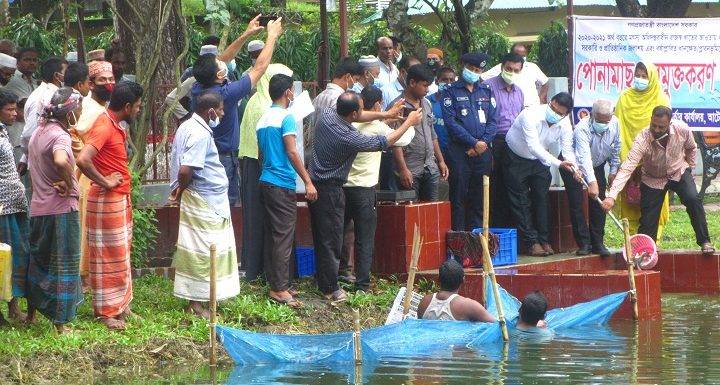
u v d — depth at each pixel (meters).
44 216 11.07
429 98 16.05
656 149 16.12
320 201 13.44
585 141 16.06
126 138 12.99
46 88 12.56
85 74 11.98
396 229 14.68
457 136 15.49
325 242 13.54
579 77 18.67
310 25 29.19
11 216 11.25
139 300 12.82
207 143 12.10
